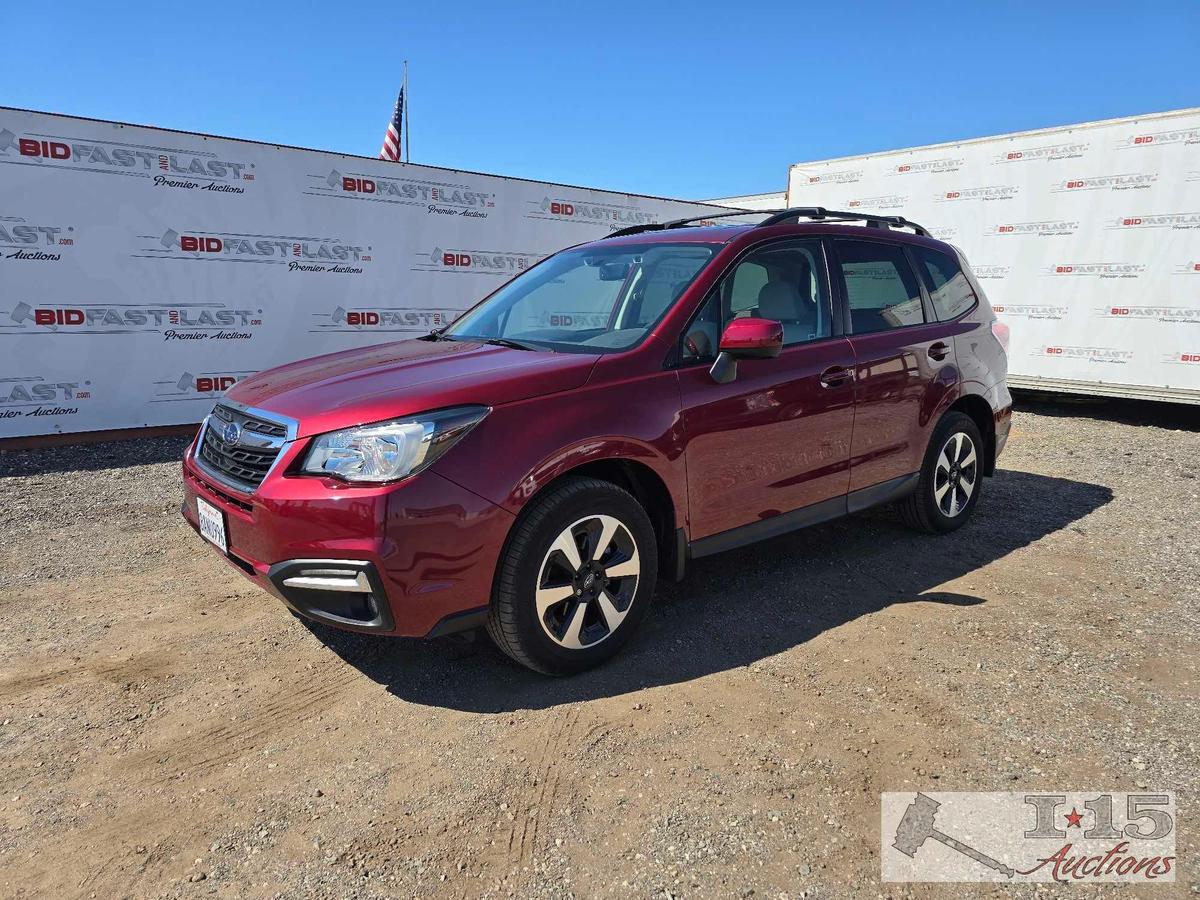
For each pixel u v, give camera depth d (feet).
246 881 6.84
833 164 37.68
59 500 18.79
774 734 8.93
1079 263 30.55
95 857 7.14
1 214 22.66
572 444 9.62
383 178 29.25
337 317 28.91
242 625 11.98
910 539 15.79
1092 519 17.29
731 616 12.15
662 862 7.00
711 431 11.09
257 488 9.26
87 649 11.20
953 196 33.78
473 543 8.99
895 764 8.39
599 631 10.39
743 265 12.24
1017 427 29.48
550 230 34.09
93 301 24.35
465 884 6.77
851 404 13.08
